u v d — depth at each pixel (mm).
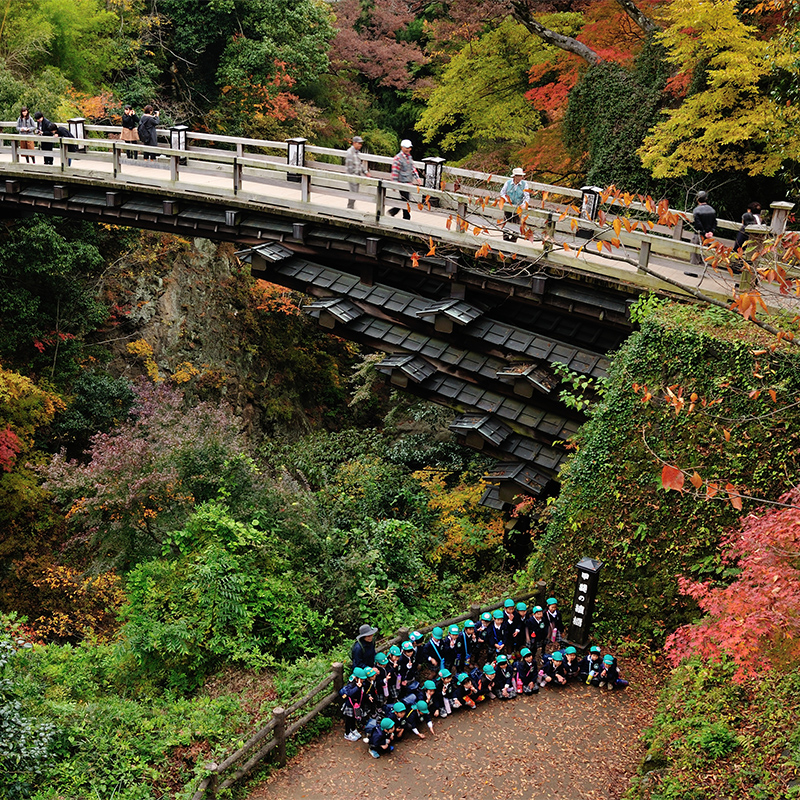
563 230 13047
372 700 8148
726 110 14266
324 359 26562
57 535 16859
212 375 22922
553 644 9914
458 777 7598
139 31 26609
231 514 12281
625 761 7852
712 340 9703
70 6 22750
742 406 9469
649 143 14922
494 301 13453
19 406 17188
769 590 5758
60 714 8234
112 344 21203
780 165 13477
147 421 14805
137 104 25781
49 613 15539
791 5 12633
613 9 19312
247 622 10086
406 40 35219
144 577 10820
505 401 13180
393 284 14484
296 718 8258
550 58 20078
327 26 29141
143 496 13297
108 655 10688
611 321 11961
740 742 6980
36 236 18219
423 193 12820
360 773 7645
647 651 9859
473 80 20953
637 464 10211
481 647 9555
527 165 20969
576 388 12297
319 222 14180
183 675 9812
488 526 14352
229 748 7754
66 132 18203
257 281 24484
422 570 12836
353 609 11148
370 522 13406
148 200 16375
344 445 21141
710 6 12812
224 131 27594
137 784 7426
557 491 13281
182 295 23078
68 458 18844
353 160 14562
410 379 13727
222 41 28484
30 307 18859
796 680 7305
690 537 9766
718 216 16109
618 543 10266
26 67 22844
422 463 18672
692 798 6645
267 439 23156
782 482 9195
